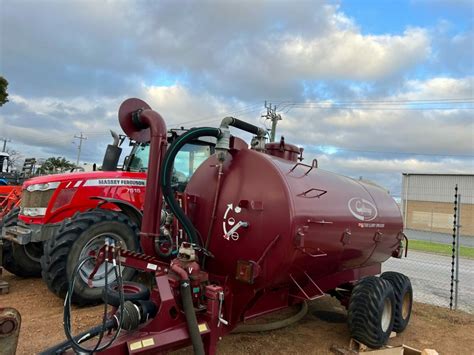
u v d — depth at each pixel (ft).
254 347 13.73
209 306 10.65
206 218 13.06
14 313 7.72
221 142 12.43
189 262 10.64
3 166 60.80
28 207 17.80
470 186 112.78
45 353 8.68
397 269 36.45
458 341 16.24
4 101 70.64
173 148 11.93
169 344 9.66
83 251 16.03
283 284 13.03
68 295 8.83
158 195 11.94
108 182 18.66
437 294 25.72
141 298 10.25
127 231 16.98
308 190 12.46
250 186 12.23
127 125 13.00
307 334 15.43
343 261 15.15
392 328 14.53
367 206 16.01
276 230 11.41
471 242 88.43
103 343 9.09
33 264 21.17
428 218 116.57
